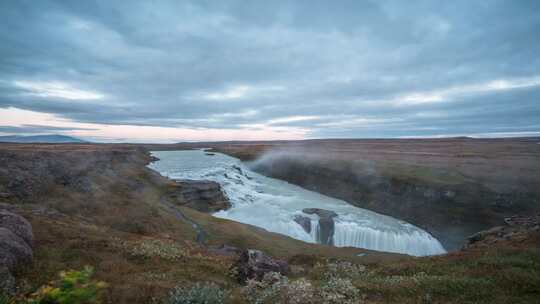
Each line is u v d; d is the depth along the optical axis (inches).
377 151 4722.0
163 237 1241.4
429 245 1814.7
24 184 1302.9
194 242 1268.5
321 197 2795.3
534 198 1852.9
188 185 2292.1
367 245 1856.5
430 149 4815.5
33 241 565.6
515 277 445.1
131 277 479.8
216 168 3565.5
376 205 2409.0
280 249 1374.3
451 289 429.1
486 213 1884.8
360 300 397.4
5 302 310.0
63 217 975.0
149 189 2049.7
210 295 376.8
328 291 430.9
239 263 617.3
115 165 2306.8
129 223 1342.3
